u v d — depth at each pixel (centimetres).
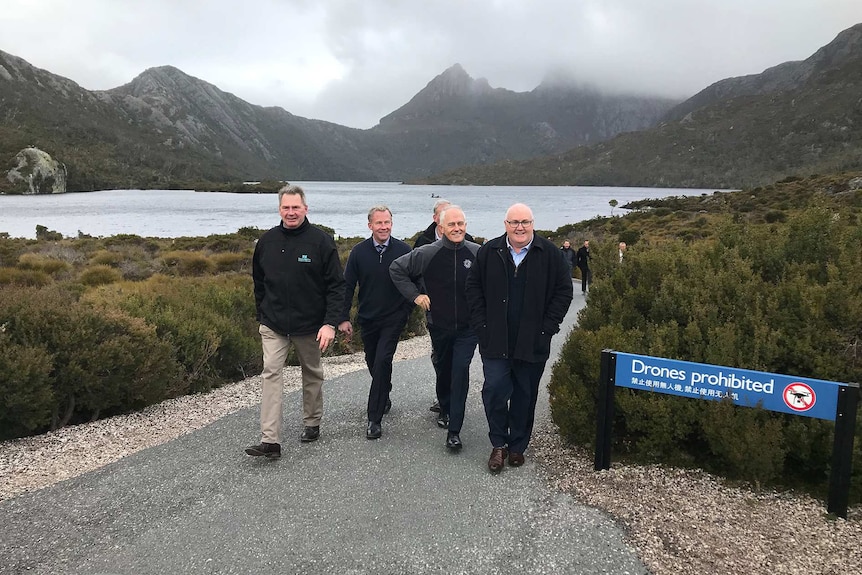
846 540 281
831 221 458
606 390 362
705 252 525
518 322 375
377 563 266
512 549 277
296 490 344
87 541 288
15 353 451
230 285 1169
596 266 531
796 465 348
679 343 395
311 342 421
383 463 388
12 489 356
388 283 456
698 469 361
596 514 311
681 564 263
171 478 363
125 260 2195
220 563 267
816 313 359
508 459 387
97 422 497
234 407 539
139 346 530
